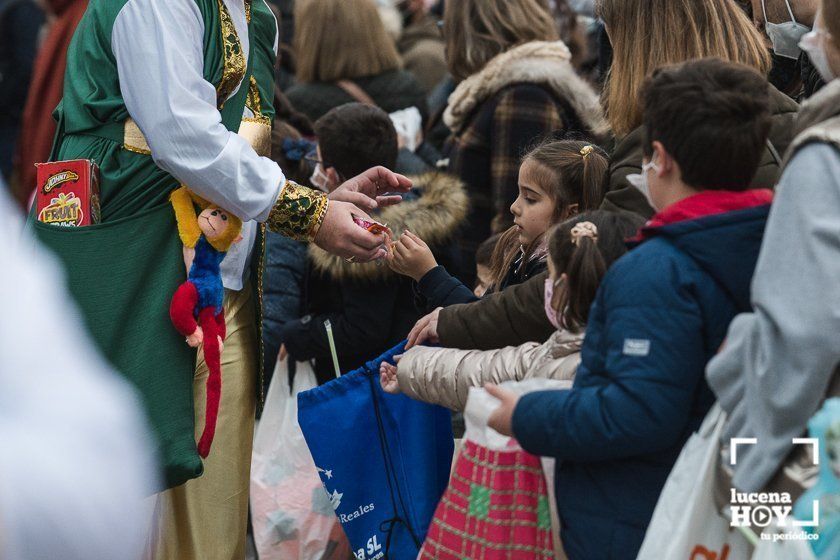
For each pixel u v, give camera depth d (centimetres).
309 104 684
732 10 390
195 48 402
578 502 319
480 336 376
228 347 433
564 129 582
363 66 686
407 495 405
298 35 695
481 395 336
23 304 194
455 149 600
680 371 297
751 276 303
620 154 373
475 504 338
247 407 445
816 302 273
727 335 296
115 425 199
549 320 360
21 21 903
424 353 376
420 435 408
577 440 303
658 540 299
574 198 409
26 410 191
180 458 387
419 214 492
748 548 302
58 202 395
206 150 389
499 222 575
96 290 389
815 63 323
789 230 282
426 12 923
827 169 282
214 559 436
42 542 190
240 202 395
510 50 592
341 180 518
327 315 504
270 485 507
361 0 689
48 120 782
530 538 334
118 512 198
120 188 401
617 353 301
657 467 312
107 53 402
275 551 503
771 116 324
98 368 209
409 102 698
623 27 390
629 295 302
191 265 397
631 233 338
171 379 390
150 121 390
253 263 441
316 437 406
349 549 503
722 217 305
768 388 280
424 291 416
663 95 314
